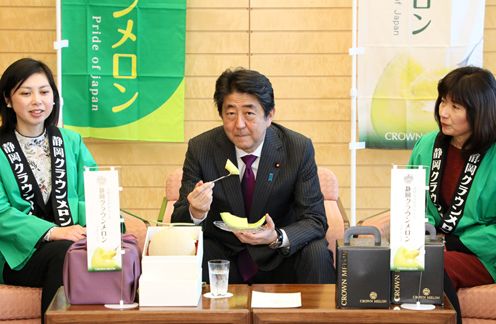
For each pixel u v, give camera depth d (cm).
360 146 475
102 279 261
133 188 522
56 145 372
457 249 355
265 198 343
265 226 317
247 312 250
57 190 367
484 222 356
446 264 347
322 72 514
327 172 406
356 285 253
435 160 370
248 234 312
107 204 260
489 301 336
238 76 323
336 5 510
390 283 257
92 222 259
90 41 492
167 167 521
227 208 344
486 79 348
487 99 346
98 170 267
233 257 347
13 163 360
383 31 474
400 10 471
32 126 366
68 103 495
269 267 337
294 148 349
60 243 340
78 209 375
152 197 523
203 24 514
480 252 349
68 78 494
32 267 346
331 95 515
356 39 501
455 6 469
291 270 341
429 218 366
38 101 356
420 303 257
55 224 360
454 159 366
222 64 516
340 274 253
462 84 347
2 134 365
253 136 329
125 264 261
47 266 340
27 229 346
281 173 346
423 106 477
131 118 500
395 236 256
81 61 493
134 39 493
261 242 316
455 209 357
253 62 516
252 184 346
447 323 247
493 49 507
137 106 500
